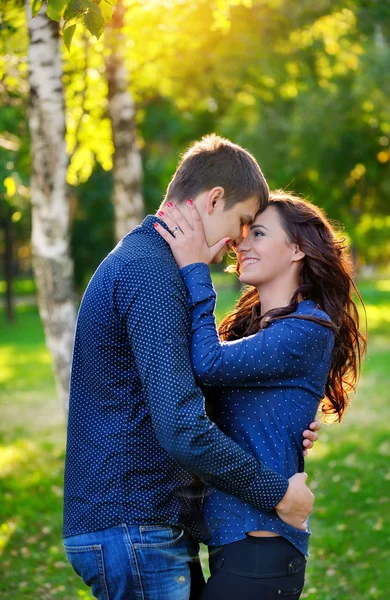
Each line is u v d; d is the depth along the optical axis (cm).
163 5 623
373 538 518
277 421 230
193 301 222
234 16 871
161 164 2128
